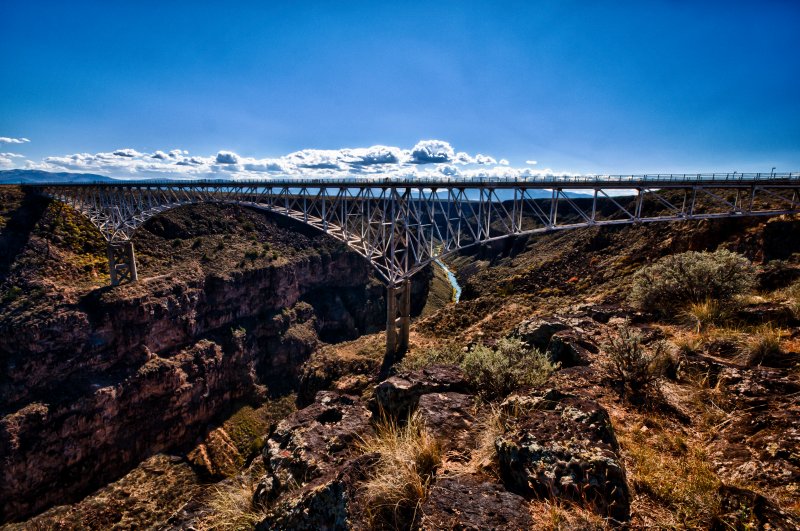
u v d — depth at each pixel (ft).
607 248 161.99
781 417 13.61
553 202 110.22
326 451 15.81
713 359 19.42
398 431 15.25
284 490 14.29
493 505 9.96
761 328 22.00
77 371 181.68
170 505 146.00
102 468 184.34
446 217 120.98
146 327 205.67
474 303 154.20
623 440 14.14
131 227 197.26
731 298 27.04
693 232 116.37
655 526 9.46
